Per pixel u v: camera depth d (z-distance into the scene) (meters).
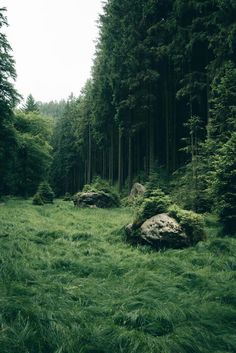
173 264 9.10
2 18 21.66
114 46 34.78
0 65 22.83
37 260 9.59
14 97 23.47
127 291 7.10
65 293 6.73
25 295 6.40
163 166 29.38
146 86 30.16
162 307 5.95
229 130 15.58
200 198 16.03
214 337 5.01
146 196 19.77
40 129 48.19
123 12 32.72
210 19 20.95
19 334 4.72
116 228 14.91
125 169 42.03
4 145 24.55
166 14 28.67
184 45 23.42
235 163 12.17
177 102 30.36
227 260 9.16
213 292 6.84
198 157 16.84
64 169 67.38
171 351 4.60
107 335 5.01
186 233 11.32
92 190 28.23
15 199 38.03
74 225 17.34
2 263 8.33
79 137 58.09
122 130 34.06
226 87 16.08
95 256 10.40
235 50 18.34
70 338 4.79
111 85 32.94
